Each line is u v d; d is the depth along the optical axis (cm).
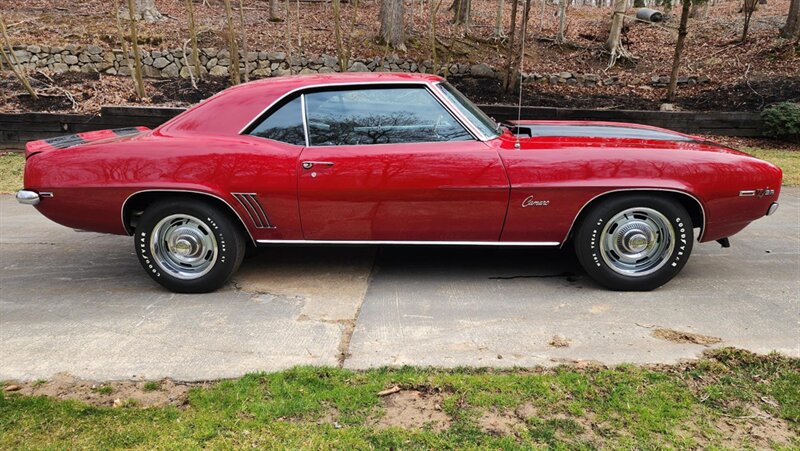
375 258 461
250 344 311
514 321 336
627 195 359
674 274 374
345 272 429
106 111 949
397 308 359
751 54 1345
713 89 1180
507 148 361
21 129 955
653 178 352
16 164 877
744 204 363
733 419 235
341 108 369
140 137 380
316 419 237
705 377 268
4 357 298
